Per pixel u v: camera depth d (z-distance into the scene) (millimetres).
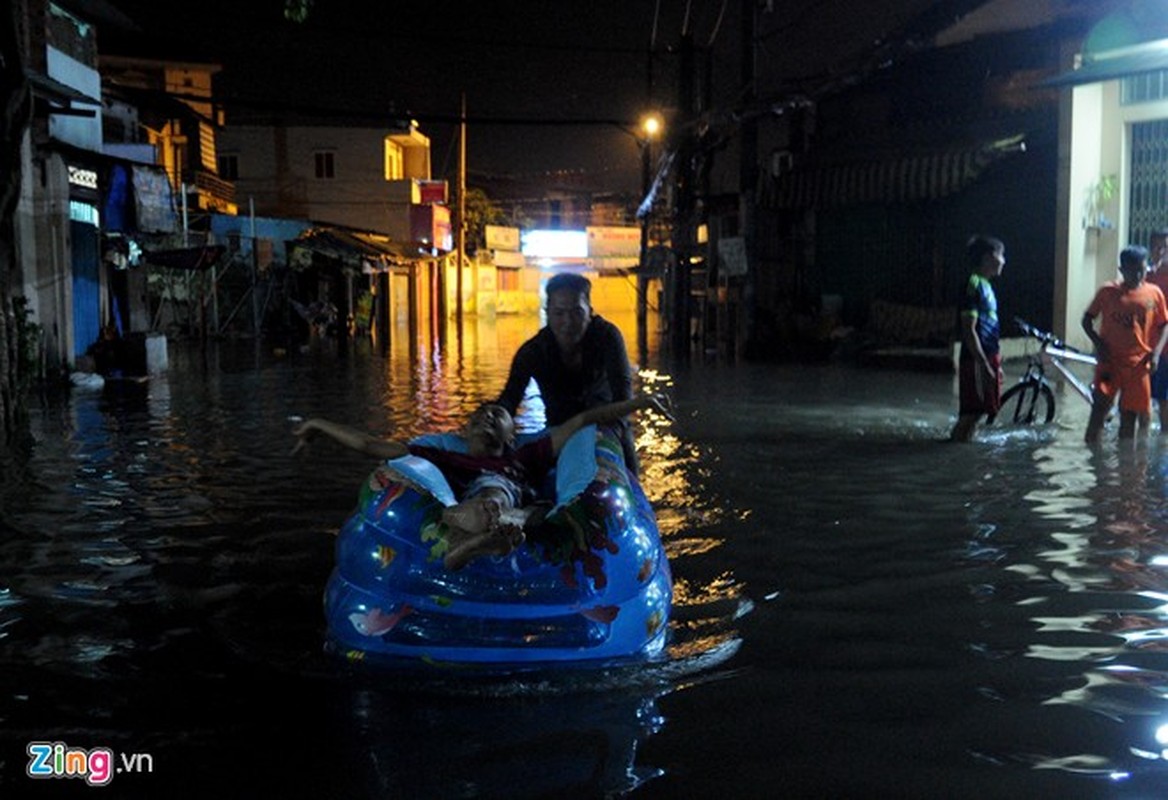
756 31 23281
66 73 20000
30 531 7227
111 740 3959
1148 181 17312
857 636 5059
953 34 20547
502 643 4680
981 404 10812
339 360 24266
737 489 8648
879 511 7758
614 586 4816
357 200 47156
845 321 23656
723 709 4199
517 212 69250
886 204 22625
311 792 3545
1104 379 10430
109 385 17797
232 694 4375
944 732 3973
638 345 29641
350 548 4961
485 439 5371
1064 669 4602
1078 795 3488
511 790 3547
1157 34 15812
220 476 9266
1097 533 6969
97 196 20375
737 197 28062
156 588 5898
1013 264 20547
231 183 41906
